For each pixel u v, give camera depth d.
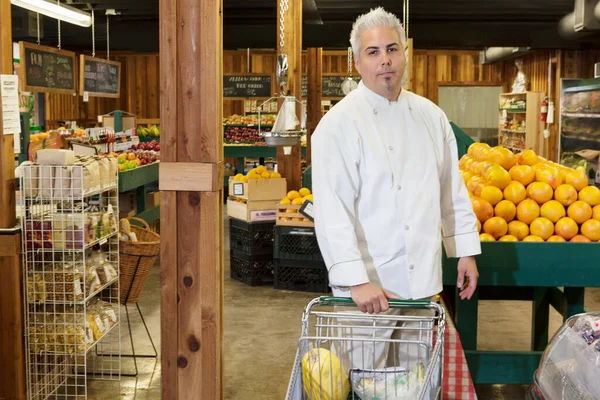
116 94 11.04
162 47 2.92
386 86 2.62
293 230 6.55
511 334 5.41
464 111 17.50
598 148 9.93
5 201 3.73
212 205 2.95
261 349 5.04
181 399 3.05
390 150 2.64
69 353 3.84
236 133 13.73
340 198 2.59
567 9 10.58
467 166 4.46
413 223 2.64
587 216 3.70
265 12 11.61
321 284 6.58
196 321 3.01
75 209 3.95
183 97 2.93
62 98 15.52
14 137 3.82
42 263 3.76
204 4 2.89
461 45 11.96
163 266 3.00
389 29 2.60
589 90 10.29
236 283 6.98
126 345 5.09
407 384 2.28
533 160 3.99
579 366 2.27
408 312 2.68
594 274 3.59
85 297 3.82
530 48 12.56
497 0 10.08
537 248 3.59
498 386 4.36
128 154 7.79
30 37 11.26
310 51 10.45
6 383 3.80
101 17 12.04
